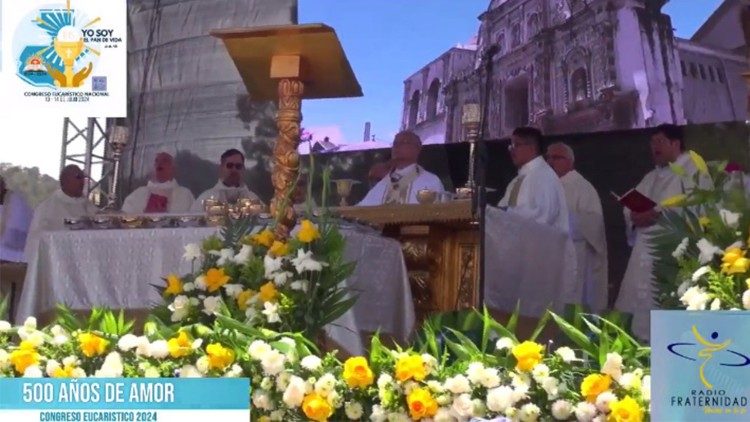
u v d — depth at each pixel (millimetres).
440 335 3324
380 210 5109
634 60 5949
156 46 6898
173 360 3236
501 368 2980
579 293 5648
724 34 5793
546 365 2938
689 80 5863
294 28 3471
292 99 3646
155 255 4383
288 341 3184
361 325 4105
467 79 6195
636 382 2854
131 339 3256
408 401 2951
